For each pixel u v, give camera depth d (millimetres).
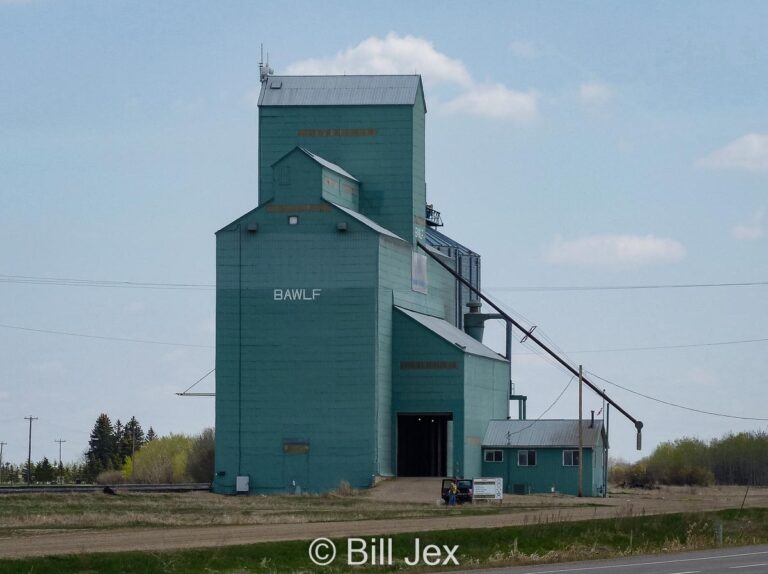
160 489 161500
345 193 173625
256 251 163750
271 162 181500
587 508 128375
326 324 162500
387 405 166750
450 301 197000
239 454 162250
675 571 67938
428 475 176000
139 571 68688
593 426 172875
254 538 82688
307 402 162000
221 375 163500
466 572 70625
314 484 161125
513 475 173375
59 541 80438
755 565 71500
